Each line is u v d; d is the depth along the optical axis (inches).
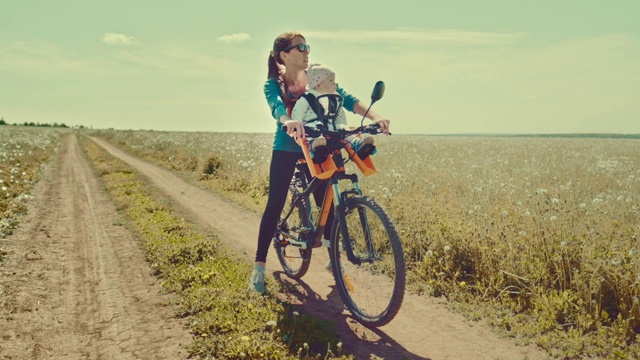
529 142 1701.5
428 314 167.8
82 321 160.1
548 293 175.3
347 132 153.4
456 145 1266.0
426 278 198.7
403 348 141.8
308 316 156.1
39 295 182.9
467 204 304.8
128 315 163.5
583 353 136.7
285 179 174.4
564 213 246.2
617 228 238.5
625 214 274.1
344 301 166.4
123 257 233.8
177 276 194.4
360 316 159.3
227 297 168.9
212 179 563.5
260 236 178.7
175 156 853.8
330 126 158.1
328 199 167.3
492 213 266.2
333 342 140.4
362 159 156.9
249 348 131.5
